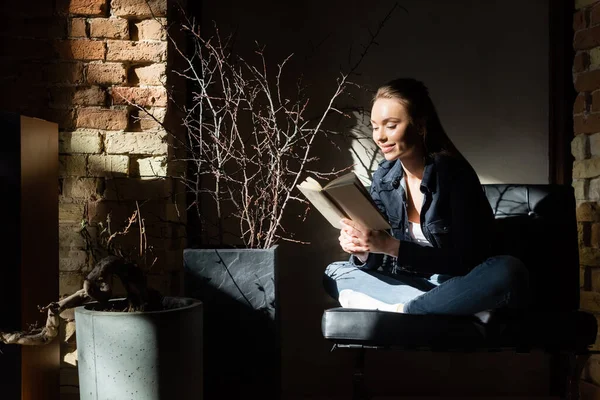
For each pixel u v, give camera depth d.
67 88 2.46
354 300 2.23
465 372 2.88
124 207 2.47
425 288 2.29
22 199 1.96
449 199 2.17
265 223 2.85
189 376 1.93
